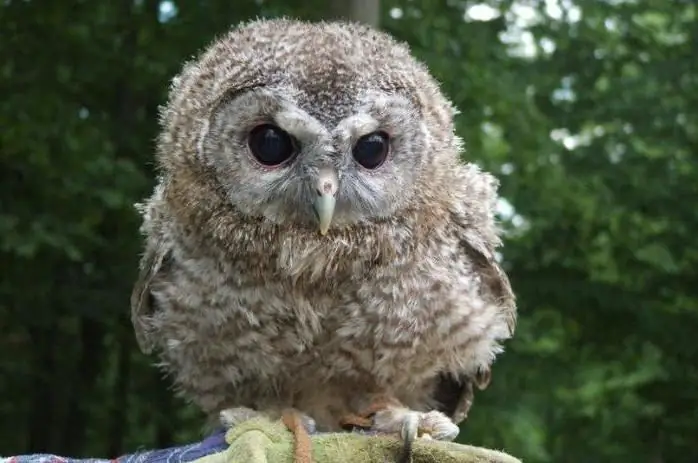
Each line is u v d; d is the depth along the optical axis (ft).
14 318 5.60
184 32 5.45
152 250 2.99
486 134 6.96
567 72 6.17
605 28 6.37
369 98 2.80
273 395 2.90
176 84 3.01
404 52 2.97
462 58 6.05
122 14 5.63
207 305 2.83
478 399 6.95
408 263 2.83
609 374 7.42
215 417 2.96
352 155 2.81
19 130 4.95
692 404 6.35
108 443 7.06
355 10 4.63
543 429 8.02
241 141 2.82
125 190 5.13
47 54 5.29
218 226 2.82
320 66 2.79
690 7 6.37
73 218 5.11
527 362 6.72
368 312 2.82
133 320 3.10
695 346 5.95
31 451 6.74
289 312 2.82
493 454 2.52
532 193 6.39
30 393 6.56
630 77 6.18
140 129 5.86
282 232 2.81
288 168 2.80
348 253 2.81
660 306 6.15
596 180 6.21
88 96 5.91
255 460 2.44
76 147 5.09
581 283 6.16
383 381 2.90
